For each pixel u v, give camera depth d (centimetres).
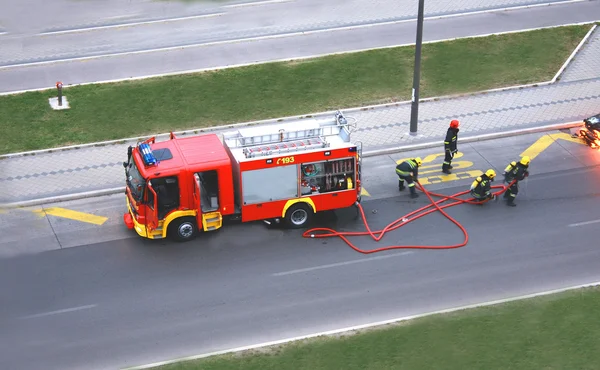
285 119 5075
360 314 3431
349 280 3653
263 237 3966
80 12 6575
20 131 4944
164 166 3738
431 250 3869
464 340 3244
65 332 3338
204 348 3238
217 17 6481
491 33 6175
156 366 3139
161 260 3794
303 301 3516
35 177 4494
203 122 5053
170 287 3609
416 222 4091
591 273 3681
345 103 5275
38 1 6750
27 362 3177
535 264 3753
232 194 3856
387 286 3612
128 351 3228
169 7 6669
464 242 3909
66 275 3694
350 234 3978
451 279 3659
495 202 4253
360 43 6034
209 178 3816
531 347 3197
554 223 4066
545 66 5712
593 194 4309
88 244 3922
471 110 5184
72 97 5309
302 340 3269
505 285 3609
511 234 3981
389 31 6222
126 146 4812
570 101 5266
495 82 5522
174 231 3888
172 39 6112
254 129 4053
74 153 4734
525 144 4809
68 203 4272
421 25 4538
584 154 4694
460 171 4541
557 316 3378
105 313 3447
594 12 6512
